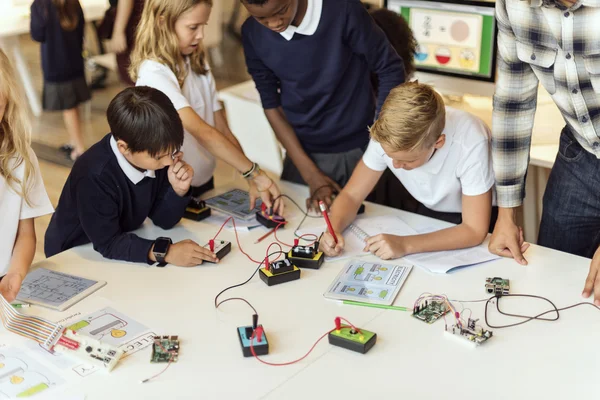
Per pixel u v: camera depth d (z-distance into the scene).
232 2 5.33
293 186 2.10
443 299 1.47
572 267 1.60
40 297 1.50
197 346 1.33
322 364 1.27
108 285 1.56
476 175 1.70
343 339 1.31
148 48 1.90
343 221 1.79
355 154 2.19
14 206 1.59
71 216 1.73
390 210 1.92
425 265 1.61
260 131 3.00
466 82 2.67
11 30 4.11
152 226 1.85
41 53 3.91
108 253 1.67
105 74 5.08
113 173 1.66
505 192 1.69
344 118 2.11
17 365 1.28
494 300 1.47
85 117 4.69
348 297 1.48
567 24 1.44
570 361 1.27
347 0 1.92
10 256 1.63
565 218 1.85
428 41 2.71
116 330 1.38
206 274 1.60
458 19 2.60
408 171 1.80
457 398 1.18
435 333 1.36
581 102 1.56
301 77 2.03
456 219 1.93
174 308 1.46
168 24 1.86
